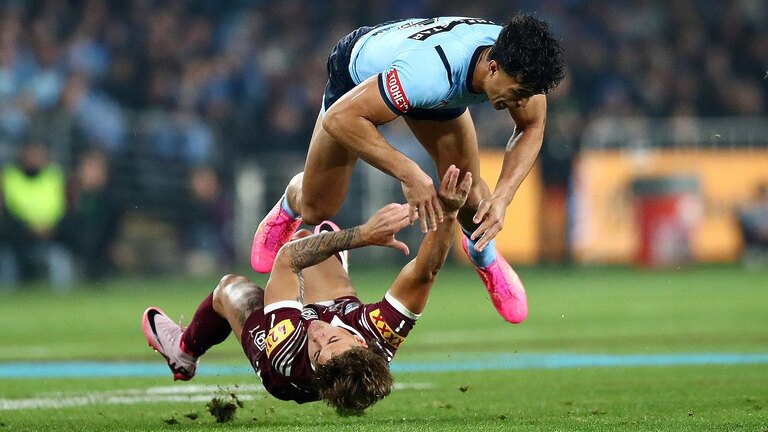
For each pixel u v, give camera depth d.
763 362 25.39
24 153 58.66
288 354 14.88
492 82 15.30
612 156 63.09
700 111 73.94
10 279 58.62
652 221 62.50
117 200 63.62
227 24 73.38
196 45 71.12
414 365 26.16
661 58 74.69
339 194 18.30
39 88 61.72
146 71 68.81
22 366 26.97
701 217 62.56
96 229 62.03
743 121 69.19
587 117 71.12
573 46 74.31
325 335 14.48
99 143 63.00
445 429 14.74
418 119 17.61
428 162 64.75
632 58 74.44
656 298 46.62
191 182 66.31
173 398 20.33
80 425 16.59
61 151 61.53
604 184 63.22
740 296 46.66
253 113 70.38
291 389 15.12
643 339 31.69
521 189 63.91
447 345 31.16
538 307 43.66
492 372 24.48
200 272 65.56
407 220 14.94
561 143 65.56
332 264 16.73
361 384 13.59
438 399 19.64
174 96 68.31
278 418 17.11
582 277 59.84
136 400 20.06
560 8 75.75
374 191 67.19
